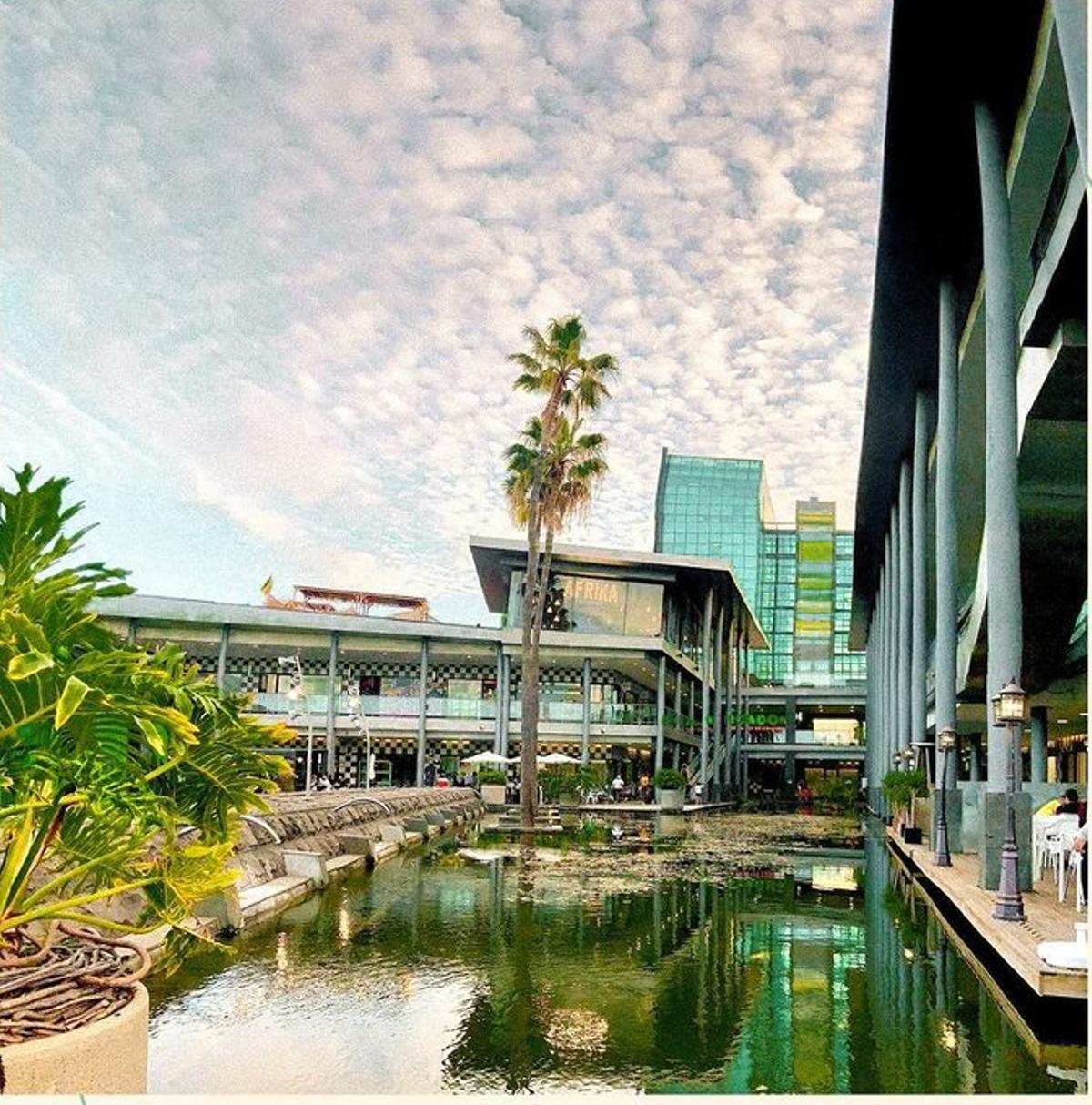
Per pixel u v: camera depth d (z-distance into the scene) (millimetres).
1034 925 8727
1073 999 6234
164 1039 5590
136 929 3482
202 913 8695
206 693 3713
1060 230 11742
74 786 3453
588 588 44844
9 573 3461
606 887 13102
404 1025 5949
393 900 11336
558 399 28109
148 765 3789
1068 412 14578
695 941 9219
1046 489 16812
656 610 44938
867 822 35969
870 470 35188
